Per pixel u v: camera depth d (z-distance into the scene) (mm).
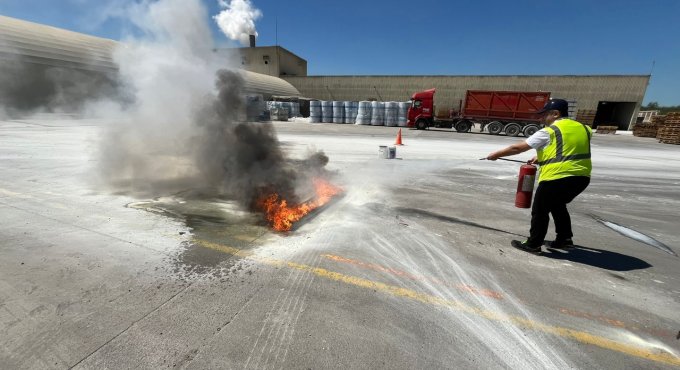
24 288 2416
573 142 3078
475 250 3441
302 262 2998
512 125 20281
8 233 3404
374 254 3234
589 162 3117
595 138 21375
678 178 8188
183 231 3615
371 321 2209
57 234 3422
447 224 4223
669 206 5621
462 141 15898
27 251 3010
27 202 4434
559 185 3127
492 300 2520
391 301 2451
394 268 2965
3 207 4215
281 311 2271
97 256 2963
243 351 1887
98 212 4137
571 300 2564
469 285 2729
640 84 30812
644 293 2715
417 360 1880
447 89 37281
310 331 2082
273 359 1837
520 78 34312
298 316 2227
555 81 33219
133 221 3865
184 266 2842
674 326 2297
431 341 2043
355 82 41000
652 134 23266
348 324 2166
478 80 35875
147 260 2924
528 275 2941
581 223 4582
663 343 2113
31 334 1952
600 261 3305
